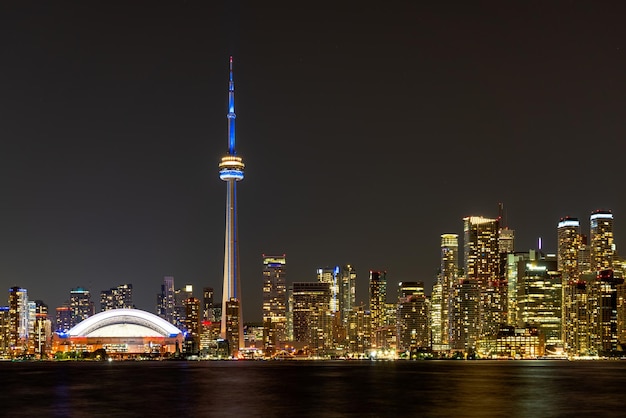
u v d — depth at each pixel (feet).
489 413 502.79
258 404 571.69
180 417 483.10
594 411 517.55
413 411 514.68
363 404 569.64
